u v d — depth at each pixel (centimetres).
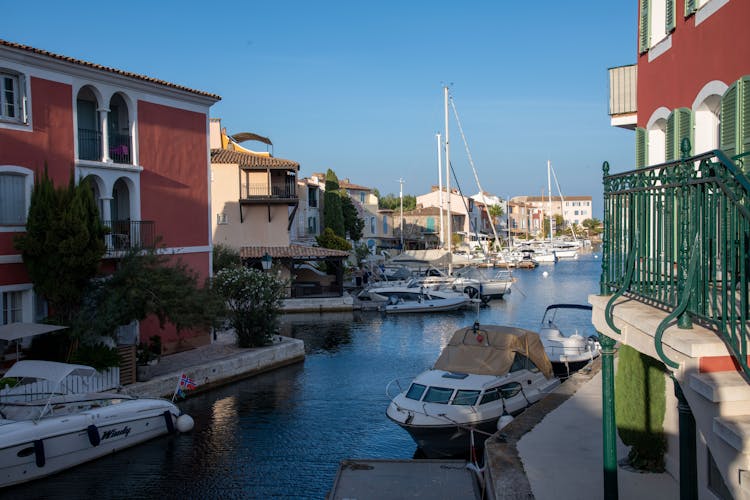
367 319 4275
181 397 2192
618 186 753
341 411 2097
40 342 2009
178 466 1630
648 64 1143
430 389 1723
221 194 4897
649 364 993
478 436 1645
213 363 2403
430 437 1616
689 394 514
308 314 4519
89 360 1942
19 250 2031
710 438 488
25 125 2116
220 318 2362
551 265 9862
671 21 1029
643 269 673
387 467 1341
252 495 1460
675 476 961
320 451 1736
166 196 2717
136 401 1798
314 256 4697
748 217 464
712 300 530
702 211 539
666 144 1051
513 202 16350
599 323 750
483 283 5356
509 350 1828
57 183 2217
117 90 2466
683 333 541
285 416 2044
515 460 1073
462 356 1848
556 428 1255
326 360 2903
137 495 1460
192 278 2247
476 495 1175
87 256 2008
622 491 925
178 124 2789
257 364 2612
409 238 9756
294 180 5006
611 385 731
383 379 2530
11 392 1658
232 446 1773
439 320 4209
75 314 2009
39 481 1530
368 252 6975
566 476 995
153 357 2336
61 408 1648
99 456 1667
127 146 2559
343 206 7606
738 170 478
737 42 815
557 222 17225
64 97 2252
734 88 812
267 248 4819
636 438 1002
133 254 2127
